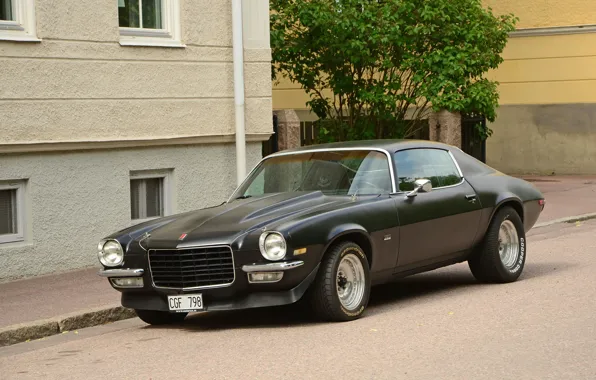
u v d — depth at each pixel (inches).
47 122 471.8
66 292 421.4
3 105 454.6
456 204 388.2
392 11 711.7
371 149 380.2
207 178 548.4
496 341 295.9
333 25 699.4
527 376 254.2
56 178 476.4
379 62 733.3
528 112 965.8
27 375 289.0
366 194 364.8
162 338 336.5
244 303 331.3
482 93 707.4
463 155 411.8
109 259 350.6
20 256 461.1
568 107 948.6
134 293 351.3
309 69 743.1
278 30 703.1
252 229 330.6
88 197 490.3
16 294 420.2
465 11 726.5
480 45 724.0
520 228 417.1
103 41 496.4
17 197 465.1
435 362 272.5
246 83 564.1
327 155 385.1
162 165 524.7
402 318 342.0
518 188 421.7
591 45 940.0
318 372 267.0
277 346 305.7
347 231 339.9
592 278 410.0
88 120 489.4
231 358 292.2
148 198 528.1
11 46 458.0
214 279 331.3
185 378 269.4
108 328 368.8
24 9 467.5
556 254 494.0
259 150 575.5
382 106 737.0
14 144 455.2
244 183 393.1
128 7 516.7
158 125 521.3
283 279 325.1
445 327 321.4
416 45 730.8
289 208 349.7
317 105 765.3
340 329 326.6
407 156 382.6
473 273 412.5
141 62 514.0
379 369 267.0
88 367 294.2
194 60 539.5
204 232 335.9
